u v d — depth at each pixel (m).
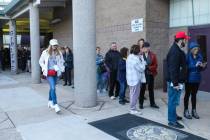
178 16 10.80
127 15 11.38
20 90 11.49
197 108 7.77
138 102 8.54
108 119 6.87
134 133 5.85
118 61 8.96
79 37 7.93
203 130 5.96
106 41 12.76
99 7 13.12
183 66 6.03
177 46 5.94
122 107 8.05
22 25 27.77
